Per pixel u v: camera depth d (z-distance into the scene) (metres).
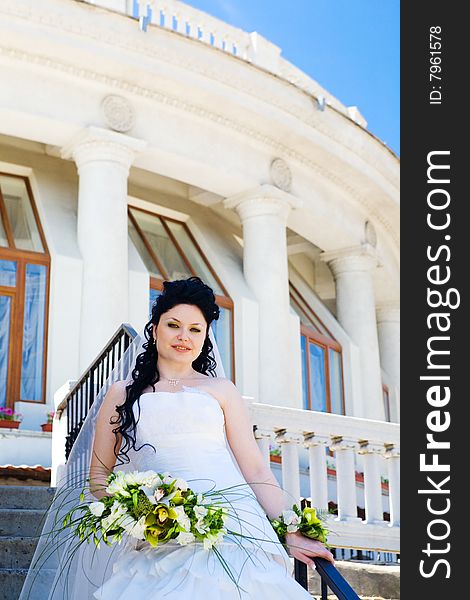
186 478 3.37
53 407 12.84
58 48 12.91
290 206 16.33
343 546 8.52
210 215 18.00
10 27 12.43
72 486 4.71
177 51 13.71
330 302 21.06
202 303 3.73
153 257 15.84
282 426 8.17
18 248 14.01
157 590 3.10
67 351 13.16
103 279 13.31
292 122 15.49
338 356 18.67
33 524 6.66
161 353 3.70
